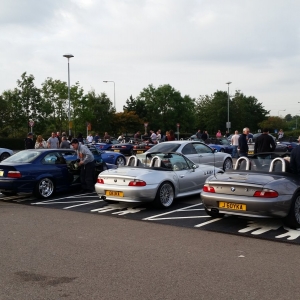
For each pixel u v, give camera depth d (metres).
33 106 39.72
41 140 19.14
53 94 42.59
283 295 4.52
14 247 6.50
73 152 12.34
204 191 8.05
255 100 102.44
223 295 4.52
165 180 9.60
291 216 7.42
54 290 4.71
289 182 7.56
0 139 41.09
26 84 39.69
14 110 39.56
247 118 96.94
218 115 79.00
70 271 5.35
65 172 11.75
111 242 6.77
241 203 7.39
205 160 14.56
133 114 65.19
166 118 78.00
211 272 5.28
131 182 9.20
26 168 10.90
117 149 27.45
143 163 10.56
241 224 8.01
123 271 5.34
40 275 5.21
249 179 7.62
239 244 6.62
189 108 81.12
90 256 6.00
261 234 7.24
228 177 7.96
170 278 5.07
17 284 4.91
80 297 4.50
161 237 7.09
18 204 10.54
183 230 7.59
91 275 5.20
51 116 42.62
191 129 81.81
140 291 4.65
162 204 9.52
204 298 4.44
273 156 8.76
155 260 5.80
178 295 4.53
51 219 8.62
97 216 8.91
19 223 8.24
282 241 6.79
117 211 9.43
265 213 7.23
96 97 59.19
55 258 5.91
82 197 11.43
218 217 8.55
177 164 10.43
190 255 6.03
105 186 9.54
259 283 4.88
